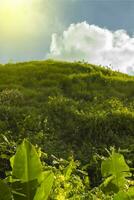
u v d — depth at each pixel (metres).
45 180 2.42
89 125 15.64
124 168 3.43
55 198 4.02
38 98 20.00
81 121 16.23
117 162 3.43
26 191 2.40
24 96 20.02
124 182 3.45
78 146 14.30
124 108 18.92
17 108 17.27
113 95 21.52
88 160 12.16
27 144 2.45
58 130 15.52
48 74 24.59
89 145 13.94
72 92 21.56
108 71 26.75
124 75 27.23
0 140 12.20
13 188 2.40
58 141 14.11
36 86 22.56
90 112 17.78
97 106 19.17
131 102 20.45
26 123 15.20
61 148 13.42
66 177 4.74
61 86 22.64
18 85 22.20
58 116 16.98
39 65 27.02
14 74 24.66
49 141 13.66
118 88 22.91
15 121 15.41
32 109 17.50
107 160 3.47
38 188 2.40
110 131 15.38
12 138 13.20
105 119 16.25
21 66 26.39
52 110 17.53
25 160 2.42
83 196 4.19
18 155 2.43
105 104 19.50
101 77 24.11
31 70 25.28
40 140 13.51
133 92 22.47
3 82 23.06
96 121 16.11
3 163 8.41
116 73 27.05
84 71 26.11
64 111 17.38
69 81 23.17
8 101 18.92
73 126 15.66
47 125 15.66
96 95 21.25
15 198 2.39
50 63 27.36
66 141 14.74
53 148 13.02
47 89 21.47
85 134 15.15
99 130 15.26
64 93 21.58
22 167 2.42
